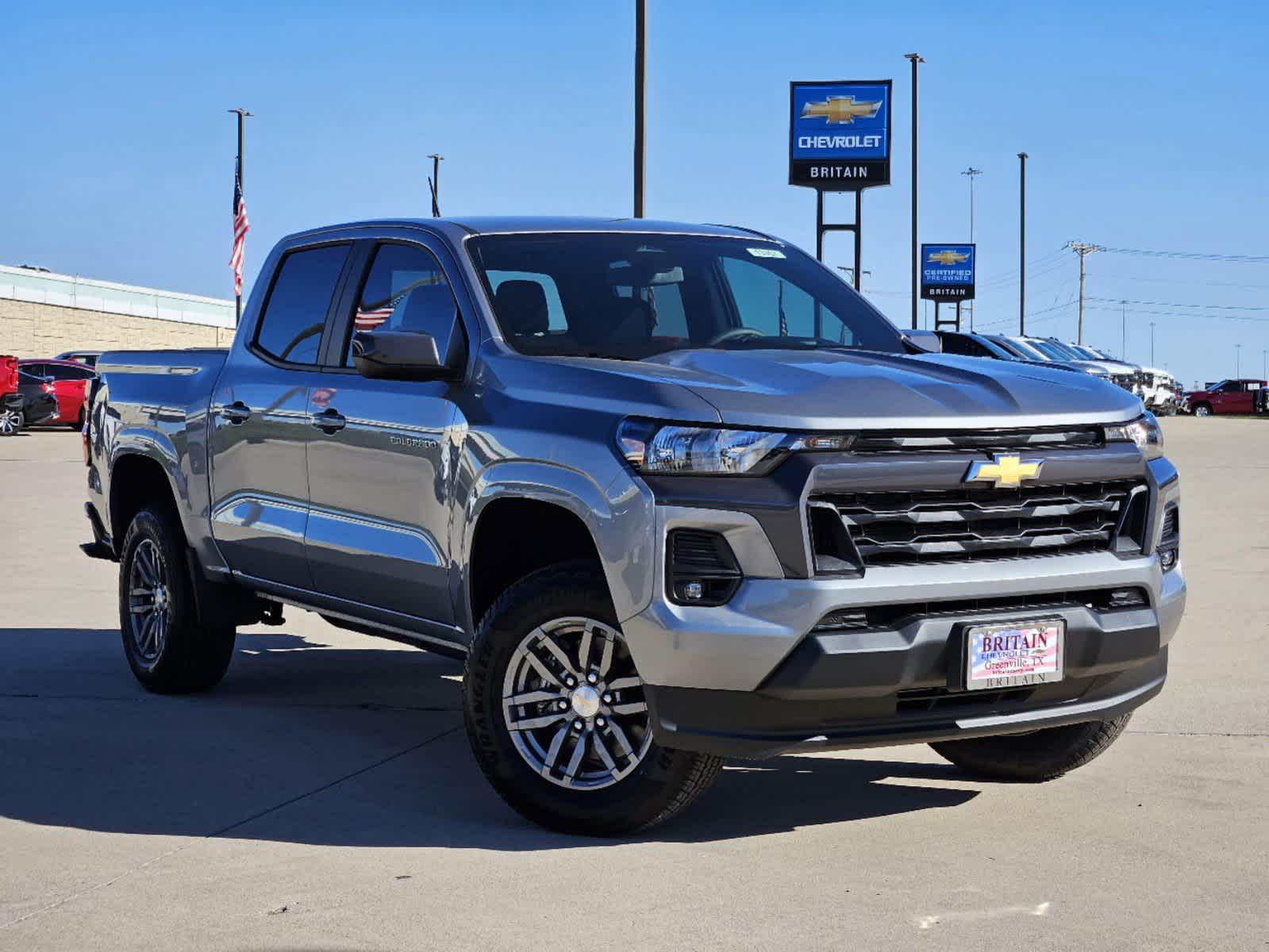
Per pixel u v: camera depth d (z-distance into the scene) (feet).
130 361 24.20
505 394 16.30
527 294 17.62
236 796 17.17
